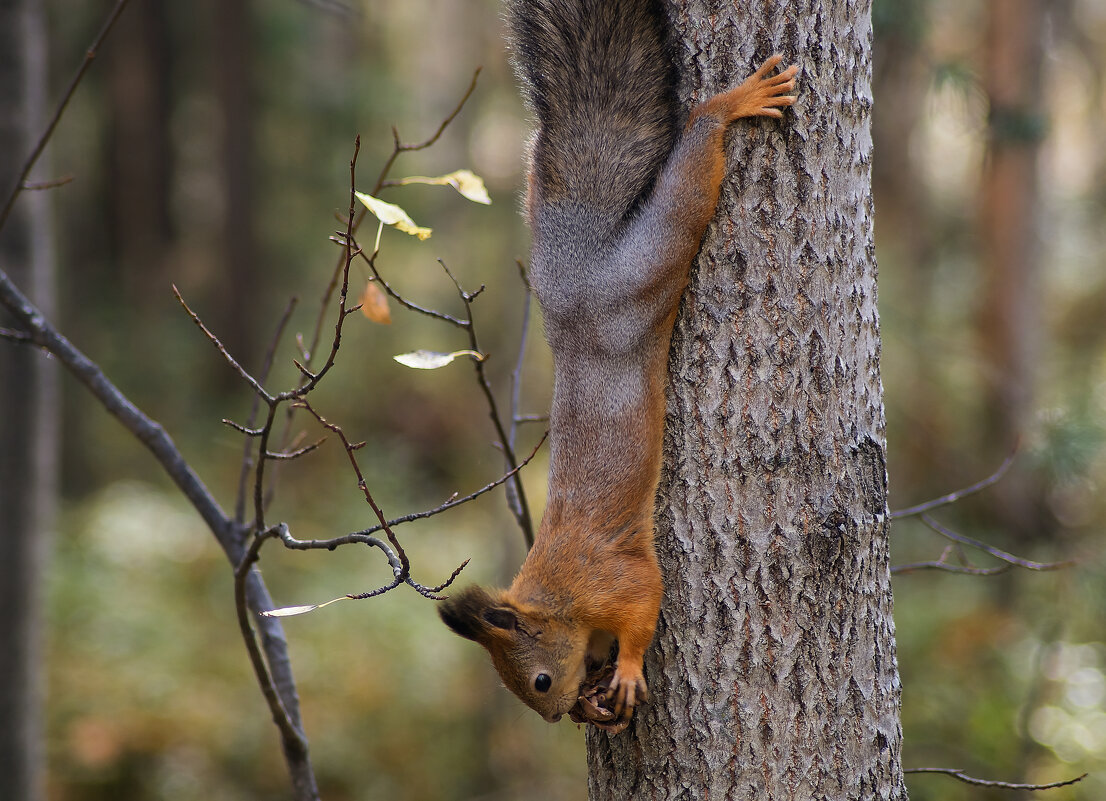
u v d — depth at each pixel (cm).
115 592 1695
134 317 2706
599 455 505
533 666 519
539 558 525
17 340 609
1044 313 1936
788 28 466
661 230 479
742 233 471
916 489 1705
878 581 484
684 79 489
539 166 539
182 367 2606
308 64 2825
